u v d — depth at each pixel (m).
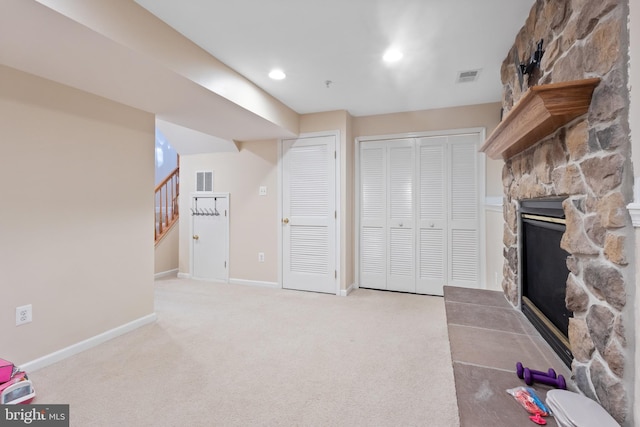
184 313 3.17
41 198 2.13
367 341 2.51
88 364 2.14
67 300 2.27
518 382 1.35
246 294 3.87
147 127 2.88
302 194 4.03
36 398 1.75
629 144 1.03
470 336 1.80
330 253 3.89
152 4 1.78
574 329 1.33
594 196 1.18
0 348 1.93
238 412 1.65
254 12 1.86
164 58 1.95
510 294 2.37
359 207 4.09
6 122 1.95
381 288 4.02
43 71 2.03
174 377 1.98
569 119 1.33
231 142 4.21
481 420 1.12
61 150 2.24
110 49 1.74
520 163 2.08
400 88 3.06
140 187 2.83
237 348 2.39
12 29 1.53
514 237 2.26
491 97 3.32
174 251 5.10
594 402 1.13
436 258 3.77
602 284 1.15
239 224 4.39
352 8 1.83
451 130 3.64
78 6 1.48
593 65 1.17
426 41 2.20
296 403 1.72
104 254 2.53
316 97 3.31
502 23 1.98
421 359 2.21
